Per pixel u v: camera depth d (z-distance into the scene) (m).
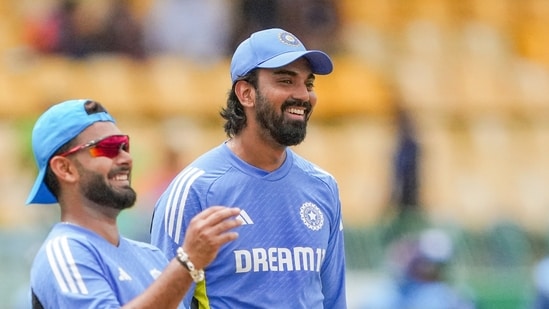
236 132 19.67
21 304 38.75
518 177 55.84
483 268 42.84
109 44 56.72
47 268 16.70
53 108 17.39
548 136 58.06
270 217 19.36
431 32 63.31
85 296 16.47
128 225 39.25
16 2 59.06
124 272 17.17
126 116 54.75
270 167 19.62
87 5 57.41
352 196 52.53
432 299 32.62
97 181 17.06
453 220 45.59
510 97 59.97
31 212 44.50
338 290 20.34
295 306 19.23
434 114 57.94
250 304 19.05
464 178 54.97
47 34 56.41
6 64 56.16
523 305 40.94
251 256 19.11
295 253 19.36
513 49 64.00
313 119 56.09
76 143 17.09
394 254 42.31
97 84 55.41
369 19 63.16
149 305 16.16
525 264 43.22
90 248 16.92
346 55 58.91
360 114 56.50
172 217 19.25
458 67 61.41
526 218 53.16
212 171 19.45
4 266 39.69
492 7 65.62
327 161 54.00
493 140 57.12
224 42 57.38
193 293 19.16
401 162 47.91
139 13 58.44
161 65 57.00
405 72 59.59
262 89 19.14
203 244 16.27
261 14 55.44
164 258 18.27
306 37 56.16
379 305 34.81
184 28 57.19
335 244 20.14
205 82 56.53
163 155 44.88
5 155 49.94
